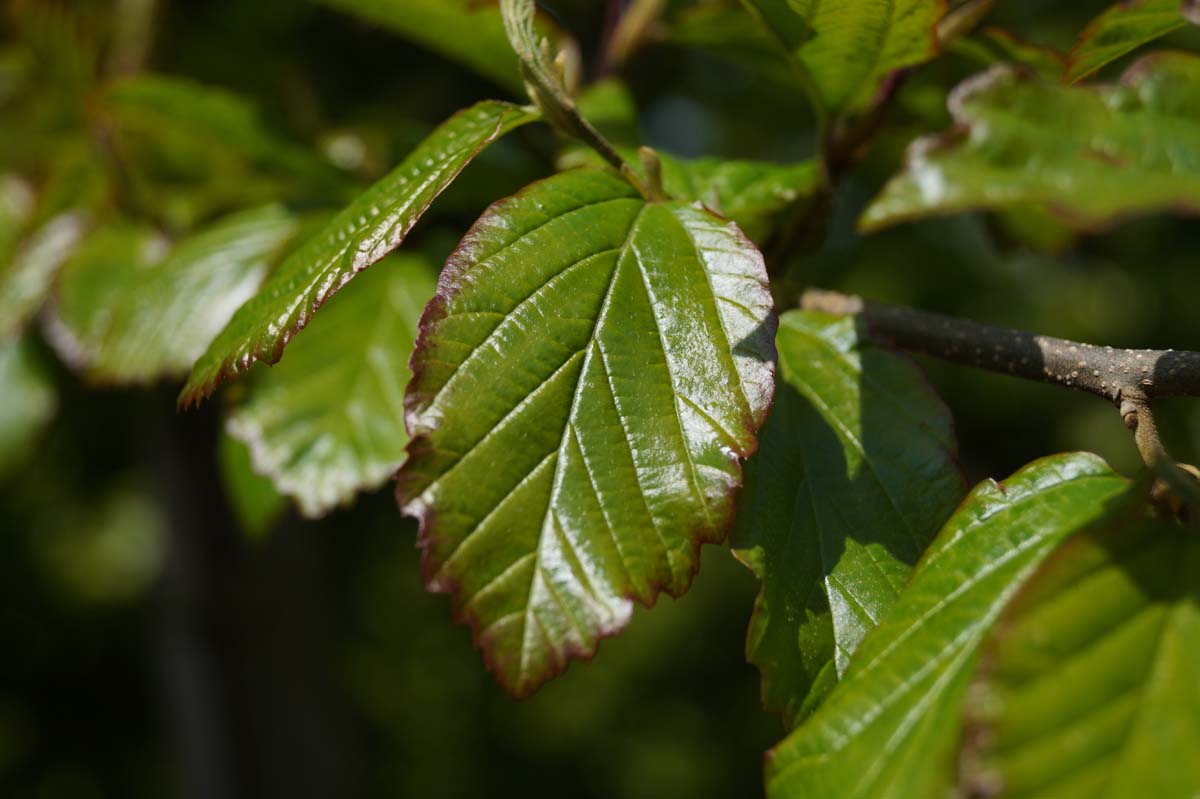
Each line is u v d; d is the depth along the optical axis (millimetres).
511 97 706
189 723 1310
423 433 523
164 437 1102
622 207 545
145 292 665
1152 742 492
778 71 697
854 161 600
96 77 750
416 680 3373
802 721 538
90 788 2738
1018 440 1965
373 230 539
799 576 546
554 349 531
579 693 3549
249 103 666
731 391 530
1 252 708
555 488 526
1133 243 1707
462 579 521
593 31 1093
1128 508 512
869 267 1873
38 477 1635
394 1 646
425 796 3162
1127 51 565
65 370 770
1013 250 707
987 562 525
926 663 519
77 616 2723
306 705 1328
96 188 723
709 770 3283
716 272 537
